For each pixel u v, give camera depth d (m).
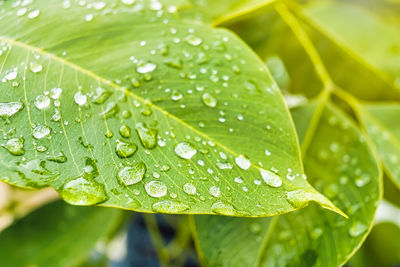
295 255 0.22
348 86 0.35
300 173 0.20
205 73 0.21
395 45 0.30
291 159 0.20
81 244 0.29
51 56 0.21
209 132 0.20
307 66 0.36
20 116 0.20
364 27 0.31
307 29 0.35
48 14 0.22
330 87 0.28
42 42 0.21
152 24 0.22
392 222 0.35
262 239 0.23
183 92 0.21
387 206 0.40
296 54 0.36
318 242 0.22
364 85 0.34
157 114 0.20
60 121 0.20
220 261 0.22
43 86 0.21
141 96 0.21
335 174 0.24
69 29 0.21
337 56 0.35
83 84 0.21
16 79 0.21
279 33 0.35
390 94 0.34
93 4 0.22
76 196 0.19
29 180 0.19
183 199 0.19
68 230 0.30
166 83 0.21
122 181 0.20
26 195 0.37
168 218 0.44
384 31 0.31
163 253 0.39
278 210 0.19
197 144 0.20
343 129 0.25
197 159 0.20
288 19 0.29
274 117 0.20
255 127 0.20
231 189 0.20
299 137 0.25
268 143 0.20
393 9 0.38
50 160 0.20
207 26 0.22
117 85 0.21
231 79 0.21
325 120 0.26
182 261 0.42
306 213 0.23
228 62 0.21
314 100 0.27
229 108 0.21
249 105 0.21
